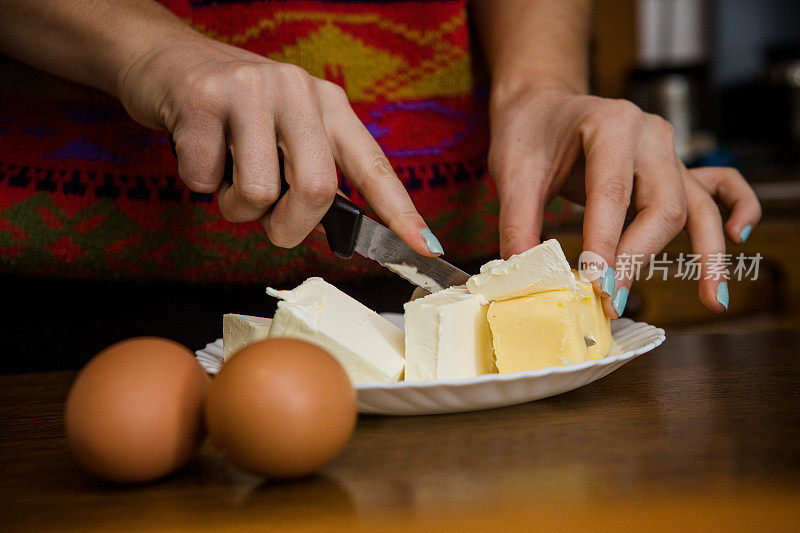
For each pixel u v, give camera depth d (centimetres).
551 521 46
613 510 47
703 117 270
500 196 96
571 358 69
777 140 305
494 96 110
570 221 214
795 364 87
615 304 81
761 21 309
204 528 47
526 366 71
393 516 48
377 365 68
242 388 50
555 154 93
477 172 124
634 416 68
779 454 56
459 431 65
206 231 111
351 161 78
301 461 50
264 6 109
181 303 114
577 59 112
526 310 71
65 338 111
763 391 75
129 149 107
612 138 85
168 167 108
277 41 110
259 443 49
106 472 52
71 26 84
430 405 66
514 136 98
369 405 66
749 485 50
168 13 88
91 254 108
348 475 55
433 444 62
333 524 47
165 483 55
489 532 46
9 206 104
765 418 65
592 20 124
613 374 85
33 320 110
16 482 56
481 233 127
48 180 105
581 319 74
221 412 50
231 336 76
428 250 75
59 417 76
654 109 268
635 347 79
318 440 50
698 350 97
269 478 52
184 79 75
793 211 224
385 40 116
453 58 120
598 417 68
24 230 105
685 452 57
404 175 119
